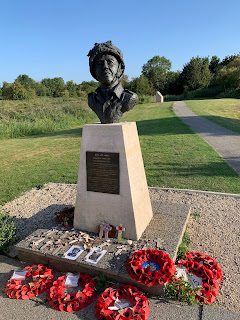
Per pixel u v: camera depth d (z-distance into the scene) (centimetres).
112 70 367
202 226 462
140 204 394
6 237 424
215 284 299
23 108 2667
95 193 389
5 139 1630
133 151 382
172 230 400
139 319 257
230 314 264
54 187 718
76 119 2352
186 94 4831
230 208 527
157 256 319
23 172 865
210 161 835
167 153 973
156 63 6850
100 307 274
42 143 1398
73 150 1177
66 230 416
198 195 597
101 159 371
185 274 319
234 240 413
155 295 300
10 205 611
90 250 354
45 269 340
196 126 1545
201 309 276
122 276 310
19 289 312
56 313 278
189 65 5303
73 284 315
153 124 1738
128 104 379
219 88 4531
